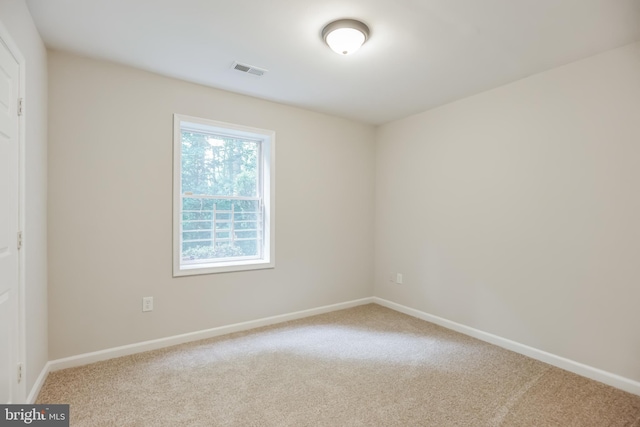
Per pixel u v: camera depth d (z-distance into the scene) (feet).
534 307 8.59
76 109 7.82
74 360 7.82
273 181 11.05
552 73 8.28
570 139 7.91
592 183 7.54
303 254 11.81
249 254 11.10
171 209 9.12
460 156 10.52
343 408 6.28
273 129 11.01
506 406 6.39
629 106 7.00
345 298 12.95
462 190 10.43
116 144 8.32
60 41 7.18
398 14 6.14
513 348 8.98
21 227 5.57
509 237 9.15
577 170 7.79
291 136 11.44
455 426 5.77
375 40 7.06
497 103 9.50
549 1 5.70
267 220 11.08
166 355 8.51
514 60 7.87
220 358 8.37
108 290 8.26
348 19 6.29
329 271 12.48
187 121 9.35
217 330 9.93
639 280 6.86
